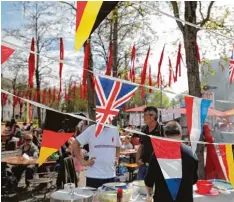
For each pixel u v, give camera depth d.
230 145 2.74
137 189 3.02
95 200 2.68
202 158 5.37
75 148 3.85
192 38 6.14
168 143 2.30
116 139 3.99
